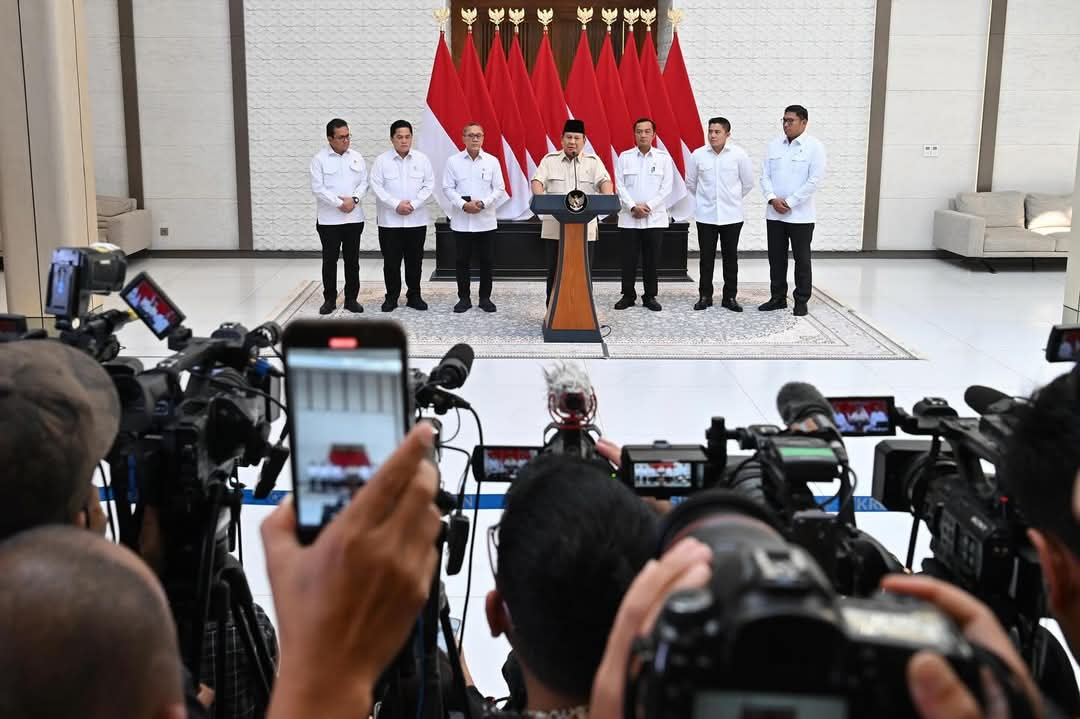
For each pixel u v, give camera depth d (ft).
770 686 1.77
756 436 5.92
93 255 7.64
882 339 26.04
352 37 37.11
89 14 36.91
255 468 17.08
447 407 7.45
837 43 37.42
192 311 29.43
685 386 21.94
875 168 38.19
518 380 22.25
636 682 2.03
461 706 7.18
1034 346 25.55
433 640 6.50
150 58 37.19
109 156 37.83
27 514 3.46
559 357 24.17
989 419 6.20
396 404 2.61
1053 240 35.35
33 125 24.09
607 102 32.58
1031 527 3.03
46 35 23.80
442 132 31.99
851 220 38.65
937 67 37.60
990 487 6.28
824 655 1.75
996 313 29.45
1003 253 35.40
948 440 6.85
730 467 6.27
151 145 37.70
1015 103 37.83
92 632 2.19
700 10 37.19
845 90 37.73
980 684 1.89
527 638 3.34
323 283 30.50
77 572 2.27
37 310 24.67
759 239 38.83
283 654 2.26
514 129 32.55
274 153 37.81
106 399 4.10
